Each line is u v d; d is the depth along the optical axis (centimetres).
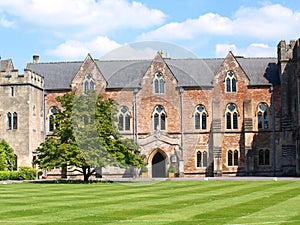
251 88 7181
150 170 6500
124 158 4453
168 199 2939
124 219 2125
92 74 7031
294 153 6900
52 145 5269
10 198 3105
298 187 3928
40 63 7600
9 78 6650
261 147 7094
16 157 6562
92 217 2189
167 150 6512
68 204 2705
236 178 5897
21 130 6575
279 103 7138
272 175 7025
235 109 7175
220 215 2216
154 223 2014
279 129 7094
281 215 2202
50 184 4688
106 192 3531
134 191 3612
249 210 2375
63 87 7219
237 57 7562
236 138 7138
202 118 6981
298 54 6550
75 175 6756
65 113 5325
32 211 2406
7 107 6625
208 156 6956
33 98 6775
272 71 7325
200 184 4472
